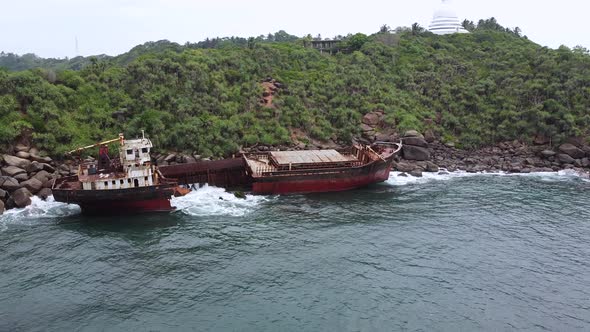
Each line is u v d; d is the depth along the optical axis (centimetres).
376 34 12331
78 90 7294
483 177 6844
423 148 7419
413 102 9100
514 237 4494
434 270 3812
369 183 6272
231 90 8306
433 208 5341
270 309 3244
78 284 3544
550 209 5325
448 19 13200
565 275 3772
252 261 3925
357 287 3531
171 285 3541
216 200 5603
